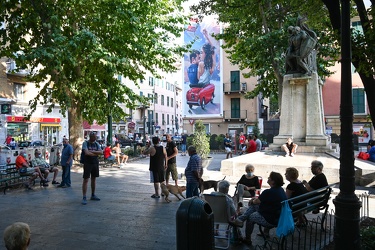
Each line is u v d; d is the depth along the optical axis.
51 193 9.53
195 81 40.91
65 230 5.86
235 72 39.53
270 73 19.98
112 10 13.69
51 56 11.66
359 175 9.73
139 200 8.41
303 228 5.79
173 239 5.38
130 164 17.94
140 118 53.88
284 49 16.09
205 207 3.72
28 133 27.64
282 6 16.48
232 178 10.99
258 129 30.44
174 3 17.56
